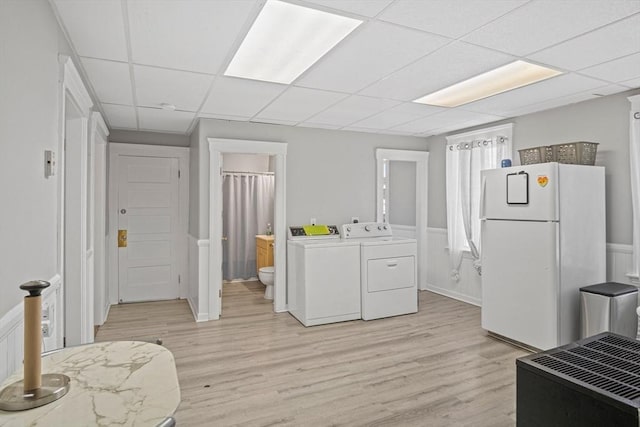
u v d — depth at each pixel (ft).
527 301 10.70
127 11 6.24
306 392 8.48
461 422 7.30
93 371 3.67
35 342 3.21
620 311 9.73
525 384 4.10
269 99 11.42
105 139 14.20
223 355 10.62
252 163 21.86
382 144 17.43
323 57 8.25
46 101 5.71
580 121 11.96
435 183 18.07
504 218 11.38
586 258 10.58
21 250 4.56
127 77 9.39
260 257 20.02
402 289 14.67
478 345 11.36
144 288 16.81
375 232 16.30
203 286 14.03
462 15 6.46
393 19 6.59
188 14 6.36
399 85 10.18
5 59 4.01
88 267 10.17
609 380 3.66
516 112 13.26
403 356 10.54
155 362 3.89
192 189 16.11
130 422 2.84
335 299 13.75
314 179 15.92
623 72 9.25
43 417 2.90
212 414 7.57
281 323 13.66
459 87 10.43
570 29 6.98
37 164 5.25
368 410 7.73
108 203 16.05
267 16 6.50
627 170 10.80
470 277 16.20
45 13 5.65
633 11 6.30
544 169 10.25
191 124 14.96
